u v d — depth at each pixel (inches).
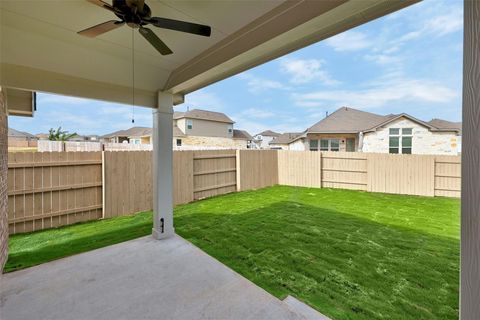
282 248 145.5
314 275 115.0
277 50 101.3
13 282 109.0
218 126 890.1
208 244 151.4
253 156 351.9
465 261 40.4
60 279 111.1
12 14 88.8
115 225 192.1
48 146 352.8
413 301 95.8
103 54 121.2
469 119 39.9
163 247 145.7
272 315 87.4
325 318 86.0
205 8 85.1
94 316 87.7
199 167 284.5
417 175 306.8
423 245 150.1
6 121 141.7
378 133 453.7
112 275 114.5
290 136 876.0
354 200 277.3
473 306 39.4
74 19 93.0
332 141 501.0
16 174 174.2
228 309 90.7
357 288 104.6
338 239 159.8
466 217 40.3
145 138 850.1
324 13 69.1
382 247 146.9
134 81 140.9
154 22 79.3
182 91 165.0
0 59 102.6
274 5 82.7
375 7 69.2
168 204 162.6
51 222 188.4
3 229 125.7
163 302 95.0
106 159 213.8
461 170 40.9
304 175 372.2
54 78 117.5
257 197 294.5
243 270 119.5
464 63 40.5
